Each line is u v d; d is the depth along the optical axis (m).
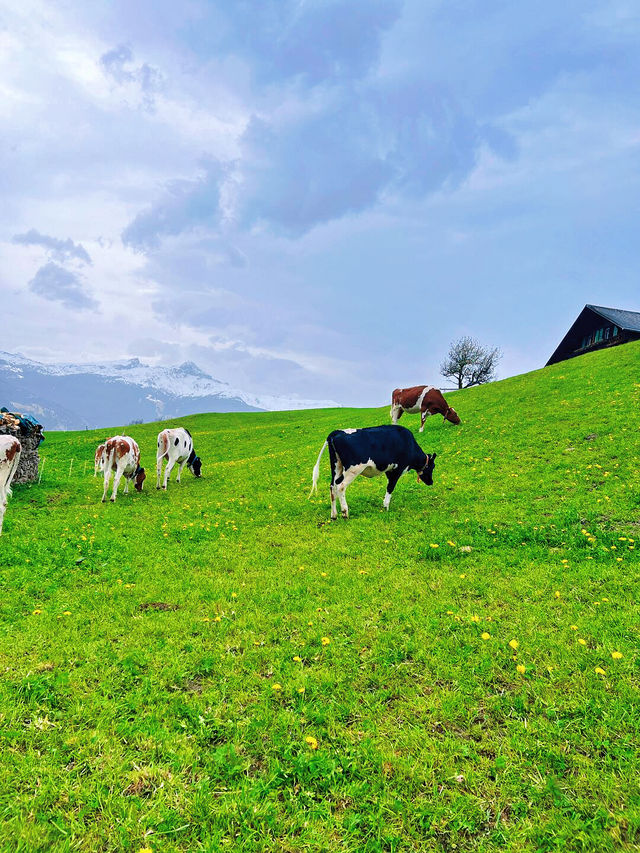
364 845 3.68
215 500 18.08
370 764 4.50
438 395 27.11
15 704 5.24
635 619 7.04
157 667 6.12
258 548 11.62
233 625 7.39
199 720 5.05
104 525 14.06
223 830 3.75
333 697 5.52
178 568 10.20
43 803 3.97
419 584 8.94
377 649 6.57
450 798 4.13
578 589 8.29
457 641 6.71
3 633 6.98
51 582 9.23
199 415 66.62
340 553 10.98
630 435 18.67
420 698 5.48
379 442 14.02
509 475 16.83
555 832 3.76
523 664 6.08
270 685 5.75
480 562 9.96
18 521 14.54
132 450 18.94
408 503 15.23
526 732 4.86
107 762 4.45
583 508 12.70
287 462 26.19
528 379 37.06
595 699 5.33
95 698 5.39
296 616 7.69
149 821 3.81
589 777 4.27
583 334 60.28
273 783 4.26
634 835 3.72
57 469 30.88
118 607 8.08
